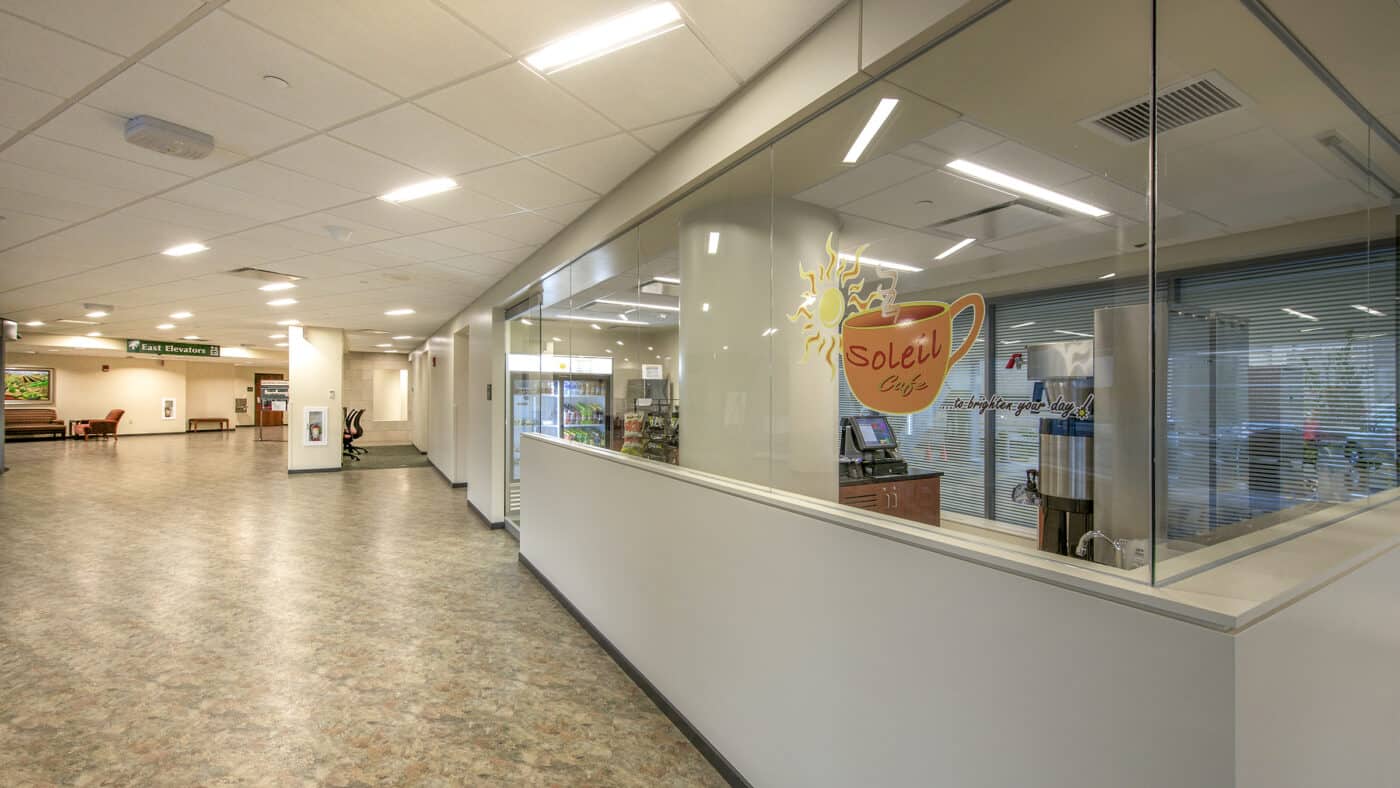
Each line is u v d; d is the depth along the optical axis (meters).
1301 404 1.50
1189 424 1.24
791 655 2.01
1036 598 1.28
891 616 1.63
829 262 1.98
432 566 5.16
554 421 4.72
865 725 1.71
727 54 2.14
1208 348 1.27
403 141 2.87
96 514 7.09
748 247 2.42
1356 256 1.62
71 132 2.77
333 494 8.83
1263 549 1.38
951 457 1.53
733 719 2.30
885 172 1.77
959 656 1.45
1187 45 1.26
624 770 2.38
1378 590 1.42
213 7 1.87
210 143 2.78
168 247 4.95
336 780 2.28
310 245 4.89
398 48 2.11
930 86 1.63
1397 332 1.75
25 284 6.66
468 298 7.71
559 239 4.47
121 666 3.17
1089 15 1.30
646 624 3.00
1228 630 0.98
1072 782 1.21
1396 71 1.55
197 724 2.64
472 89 2.39
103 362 18.98
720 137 2.50
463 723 2.69
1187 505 1.23
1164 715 1.07
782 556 2.05
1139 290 1.19
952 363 1.54
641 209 3.17
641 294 3.32
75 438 17.89
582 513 3.88
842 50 1.86
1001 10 1.45
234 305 8.27
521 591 4.50
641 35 2.03
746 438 2.40
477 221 4.20
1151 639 1.09
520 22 1.96
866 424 1.79
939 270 1.58
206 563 5.13
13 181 3.39
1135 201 1.21
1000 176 1.45
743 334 2.44
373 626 3.79
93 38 2.04
